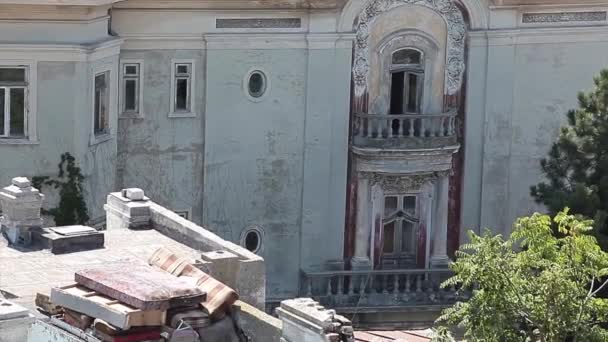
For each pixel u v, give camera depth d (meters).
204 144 69.12
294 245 70.62
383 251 71.69
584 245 43.81
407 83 71.31
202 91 68.75
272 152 69.88
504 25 71.44
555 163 63.06
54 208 63.88
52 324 36.59
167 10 67.31
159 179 68.75
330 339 34.97
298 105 69.81
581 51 72.62
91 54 63.66
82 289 36.84
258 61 69.00
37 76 63.03
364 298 70.44
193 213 69.56
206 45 68.25
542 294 43.31
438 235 72.12
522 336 43.62
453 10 71.00
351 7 69.50
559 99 72.62
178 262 38.97
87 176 64.44
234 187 69.75
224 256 41.31
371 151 70.25
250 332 37.50
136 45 67.31
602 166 62.09
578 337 43.31
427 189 71.94
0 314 33.25
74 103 63.53
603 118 62.38
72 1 62.59
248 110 69.31
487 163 72.38
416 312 70.81
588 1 72.19
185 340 35.97
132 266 38.16
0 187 63.25
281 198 70.25
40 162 63.53
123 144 67.94
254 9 68.44
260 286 41.62
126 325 35.50
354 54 70.06
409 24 70.50
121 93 67.50
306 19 69.06
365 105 70.62
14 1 61.78
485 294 43.53
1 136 63.16
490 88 71.88
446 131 71.50
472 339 43.69
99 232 44.28
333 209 70.81
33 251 43.38
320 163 70.38
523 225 44.31
